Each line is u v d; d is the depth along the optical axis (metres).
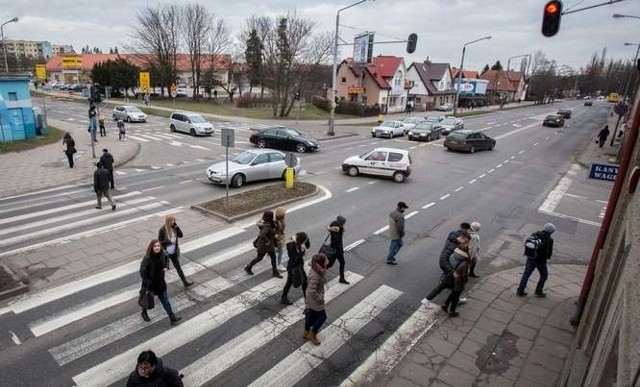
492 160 26.56
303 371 6.60
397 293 9.15
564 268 10.91
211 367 6.55
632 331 2.34
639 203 3.53
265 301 8.47
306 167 22.00
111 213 13.34
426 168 23.14
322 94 68.94
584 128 48.03
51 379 6.13
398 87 68.31
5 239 11.00
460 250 8.12
